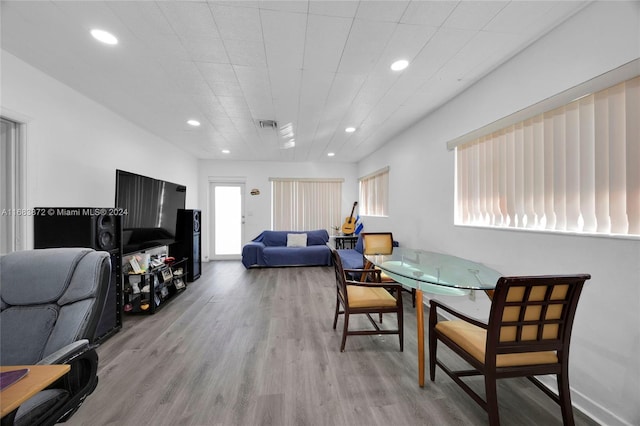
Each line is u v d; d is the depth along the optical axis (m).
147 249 3.07
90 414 1.39
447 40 1.77
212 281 4.14
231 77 2.26
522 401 1.51
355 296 2.12
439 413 1.41
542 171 1.78
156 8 1.48
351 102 2.78
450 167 2.72
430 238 3.12
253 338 2.26
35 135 2.09
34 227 2.06
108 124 2.95
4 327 1.04
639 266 1.25
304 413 1.41
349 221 6.08
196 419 1.36
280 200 6.09
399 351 2.06
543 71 1.71
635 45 1.26
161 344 2.15
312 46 1.83
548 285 1.17
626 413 1.29
